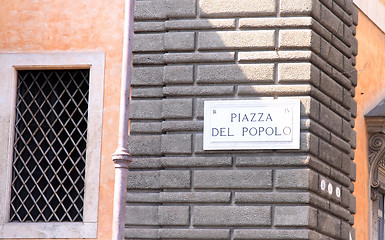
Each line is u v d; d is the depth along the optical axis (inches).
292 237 568.4
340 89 631.2
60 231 608.4
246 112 584.4
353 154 658.8
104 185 610.5
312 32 588.7
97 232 605.6
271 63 586.9
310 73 583.5
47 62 627.8
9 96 629.6
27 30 634.2
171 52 600.7
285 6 588.7
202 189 584.1
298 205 572.4
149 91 603.5
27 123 630.5
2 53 633.0
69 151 623.8
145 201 592.4
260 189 577.0
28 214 620.7
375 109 767.1
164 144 592.7
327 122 606.5
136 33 609.0
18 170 626.8
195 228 580.7
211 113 588.4
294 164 576.1
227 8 593.6
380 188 789.9
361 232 733.9
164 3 605.6
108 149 614.2
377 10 795.4
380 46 804.0
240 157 582.2
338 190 621.9
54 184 621.6
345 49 642.8
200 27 597.0
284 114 580.4
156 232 586.9
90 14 629.9
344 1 645.9
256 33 589.0
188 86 595.5
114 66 621.6
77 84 629.9
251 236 571.5
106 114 617.6
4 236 612.1
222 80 589.3
